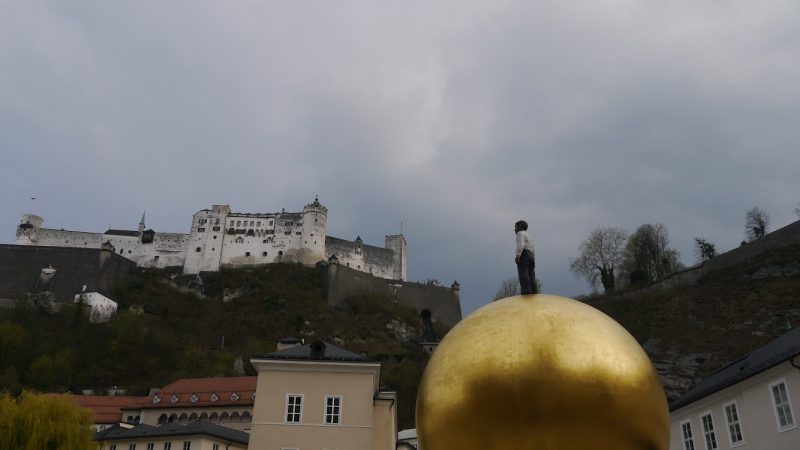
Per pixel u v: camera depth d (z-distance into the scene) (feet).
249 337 467.93
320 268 552.82
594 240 444.55
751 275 302.86
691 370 271.90
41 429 137.59
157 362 409.08
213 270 549.13
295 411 141.49
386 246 631.97
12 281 470.39
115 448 193.67
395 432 173.17
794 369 105.70
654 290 342.64
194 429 193.16
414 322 524.93
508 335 25.61
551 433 23.53
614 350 25.25
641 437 24.27
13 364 367.66
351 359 146.92
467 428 24.56
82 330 422.82
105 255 496.64
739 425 119.85
